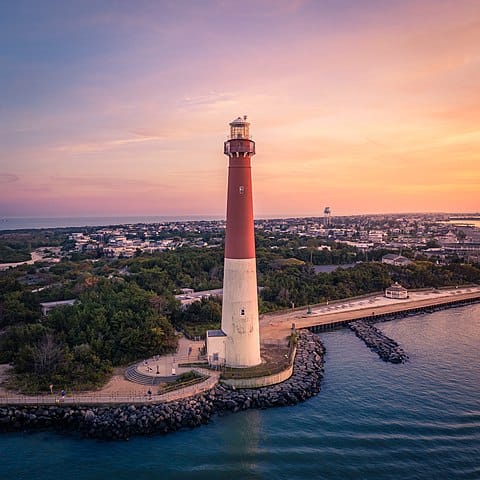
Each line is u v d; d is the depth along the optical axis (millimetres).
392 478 43312
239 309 63875
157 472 44500
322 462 45969
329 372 71000
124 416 51656
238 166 62219
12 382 59969
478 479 42875
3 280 106750
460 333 96688
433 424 53281
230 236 63531
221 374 61375
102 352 68625
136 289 96250
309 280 133125
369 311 113000
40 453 47562
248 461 46188
